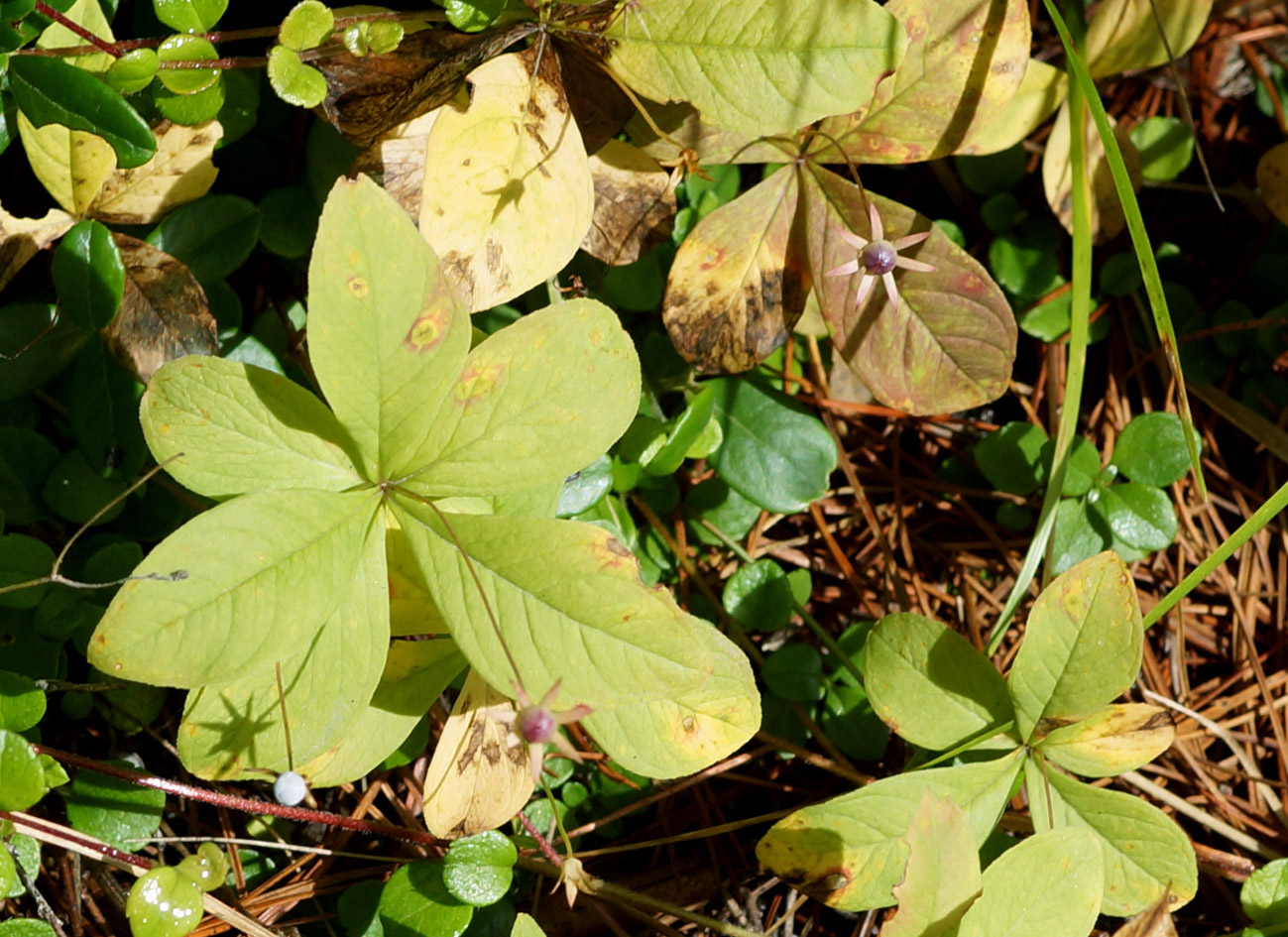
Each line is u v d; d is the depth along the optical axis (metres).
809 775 0.60
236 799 0.56
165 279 0.57
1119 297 0.63
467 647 0.53
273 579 0.53
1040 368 0.63
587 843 0.59
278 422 0.54
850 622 0.61
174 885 0.54
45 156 0.56
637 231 0.58
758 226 0.58
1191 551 0.62
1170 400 0.62
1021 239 0.62
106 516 0.58
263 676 0.54
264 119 0.60
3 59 0.55
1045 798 0.56
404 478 0.54
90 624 0.57
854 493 0.62
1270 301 0.63
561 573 0.53
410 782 0.59
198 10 0.55
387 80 0.56
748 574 0.60
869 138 0.57
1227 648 0.61
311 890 0.58
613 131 0.57
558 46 0.56
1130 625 0.55
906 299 0.57
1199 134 0.65
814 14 0.55
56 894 0.57
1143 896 0.56
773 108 0.55
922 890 0.54
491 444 0.54
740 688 0.55
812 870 0.56
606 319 0.54
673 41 0.55
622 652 0.53
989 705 0.56
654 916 0.58
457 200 0.55
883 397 0.58
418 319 0.53
